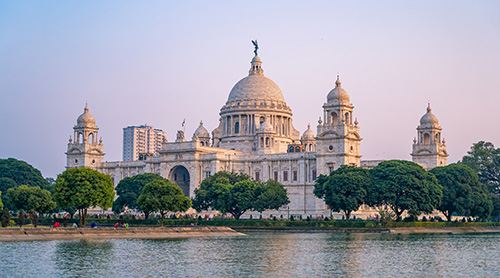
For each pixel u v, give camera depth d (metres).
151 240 175.38
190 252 147.62
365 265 130.62
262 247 158.38
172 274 119.12
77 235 178.88
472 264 133.62
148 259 135.88
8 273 117.75
